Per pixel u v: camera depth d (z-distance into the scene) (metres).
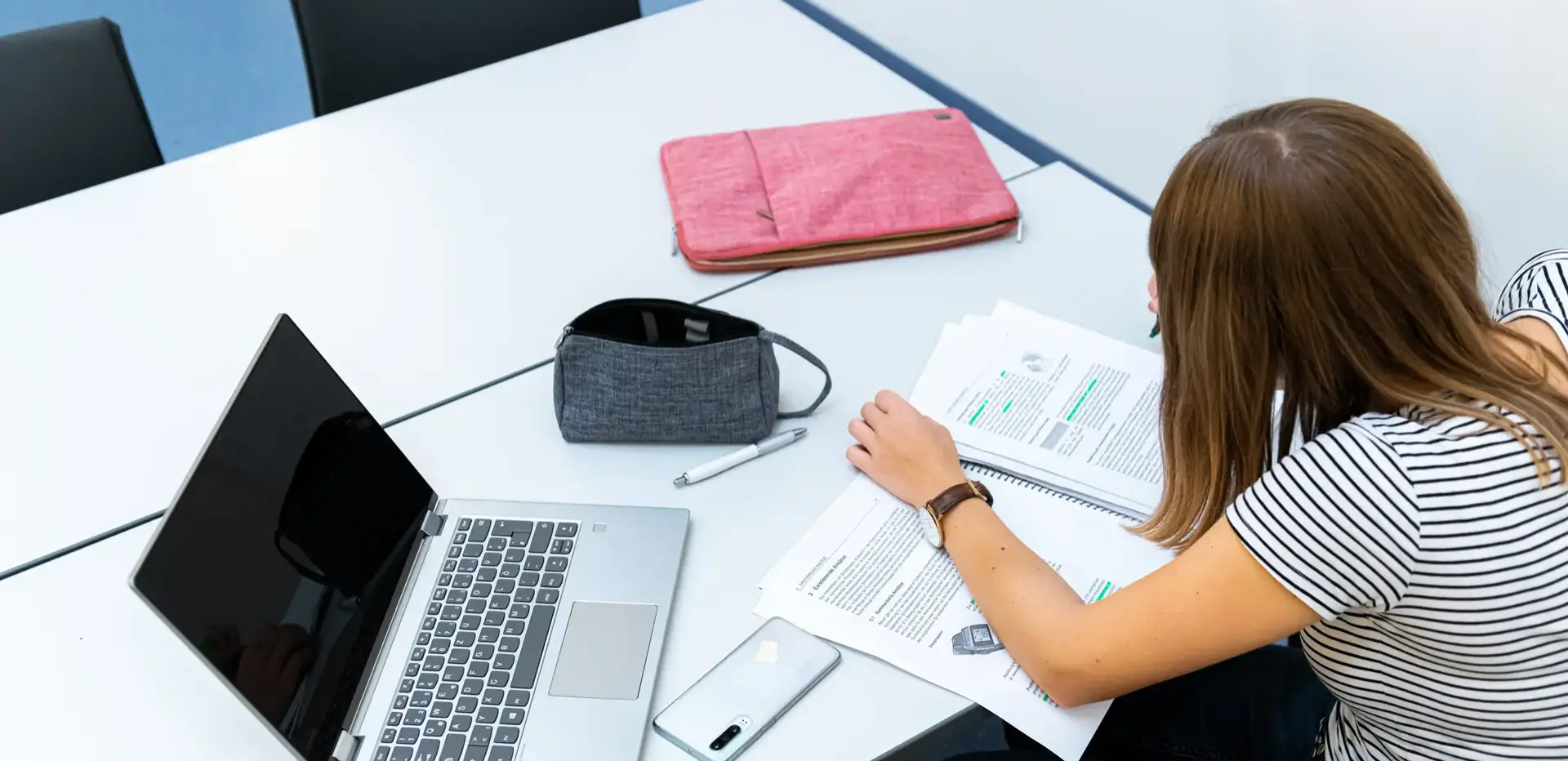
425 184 1.52
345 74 1.80
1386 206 0.73
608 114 1.65
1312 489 0.77
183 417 1.20
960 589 1.00
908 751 0.90
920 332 1.28
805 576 1.01
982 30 2.49
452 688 0.92
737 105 1.67
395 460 1.04
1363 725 0.96
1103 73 2.27
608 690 0.92
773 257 1.37
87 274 1.38
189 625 0.77
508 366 1.25
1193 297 0.81
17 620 0.99
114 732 0.91
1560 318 0.90
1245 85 2.02
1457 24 1.68
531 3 1.90
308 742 0.84
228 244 1.42
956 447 1.12
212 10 3.26
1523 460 0.74
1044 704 0.92
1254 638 0.81
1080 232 1.44
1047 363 1.22
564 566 1.01
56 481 1.12
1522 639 0.77
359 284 1.36
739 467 1.13
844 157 1.47
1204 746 1.14
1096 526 1.05
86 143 1.63
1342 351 0.78
